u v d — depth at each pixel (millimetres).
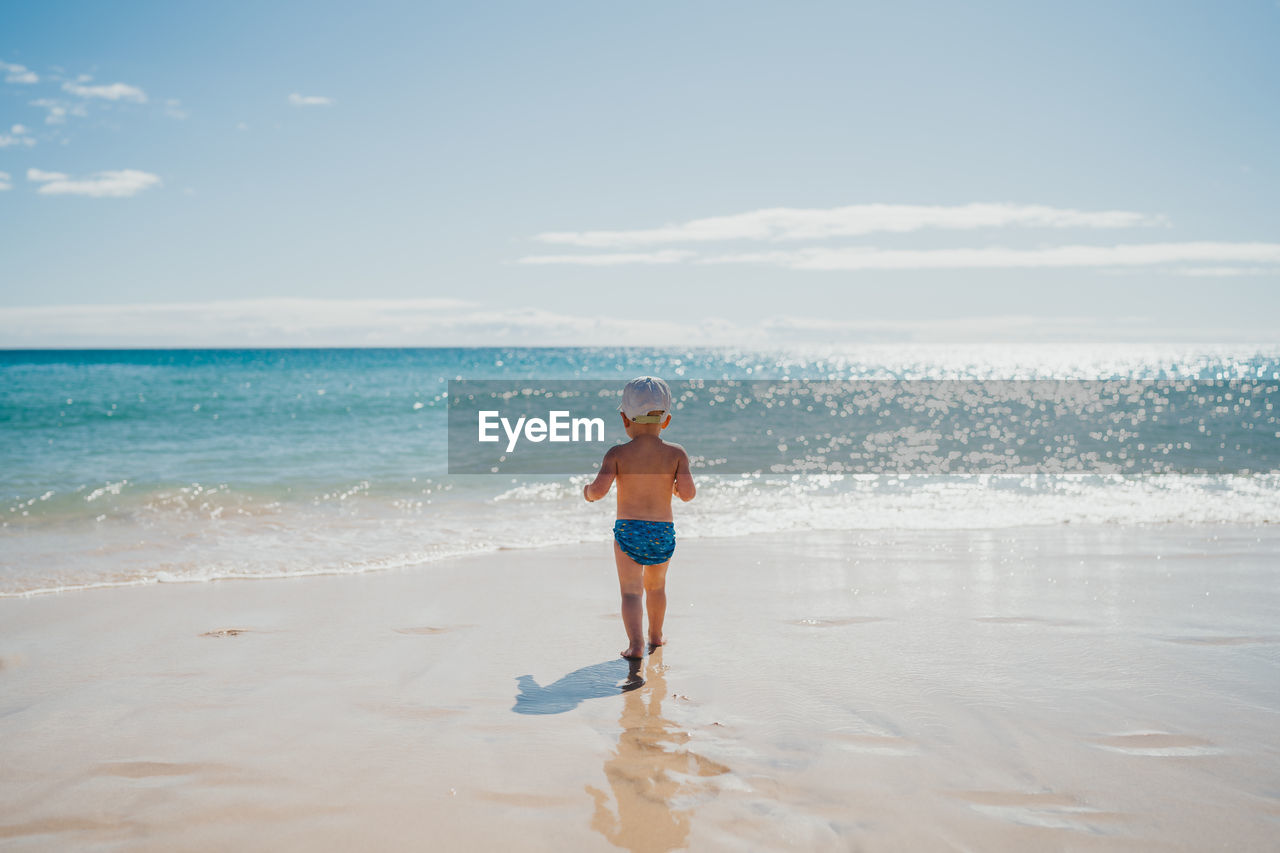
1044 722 3395
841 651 4391
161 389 37969
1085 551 7133
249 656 4359
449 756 3102
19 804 2742
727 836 2502
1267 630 4738
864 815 2627
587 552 7305
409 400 32094
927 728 3340
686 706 3609
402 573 6438
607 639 4680
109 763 3053
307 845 2475
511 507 9961
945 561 6770
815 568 6523
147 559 6918
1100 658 4242
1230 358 155875
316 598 5641
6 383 43812
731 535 8078
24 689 3855
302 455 14859
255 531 8289
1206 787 2814
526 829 2551
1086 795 2756
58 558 6953
